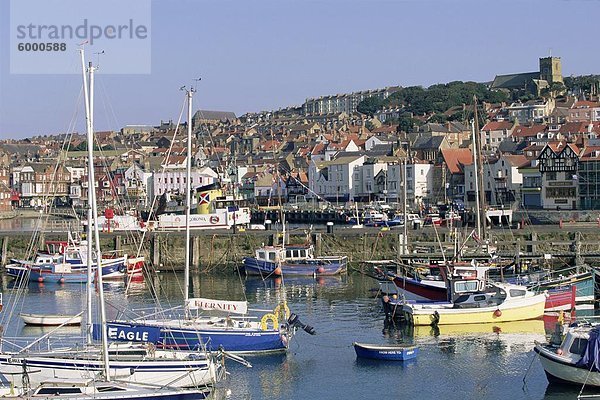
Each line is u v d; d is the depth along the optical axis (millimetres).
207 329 57969
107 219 119938
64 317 70812
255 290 91188
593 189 148875
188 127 65000
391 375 54875
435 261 90438
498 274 82562
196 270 107938
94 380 44594
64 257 100625
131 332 57125
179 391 44188
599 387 49500
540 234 110688
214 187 127500
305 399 50031
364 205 184750
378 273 85375
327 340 64312
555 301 69375
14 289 94625
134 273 100188
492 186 161125
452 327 67375
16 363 48000
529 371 54844
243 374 55188
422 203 175000
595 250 104750
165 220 123562
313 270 101812
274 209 177375
